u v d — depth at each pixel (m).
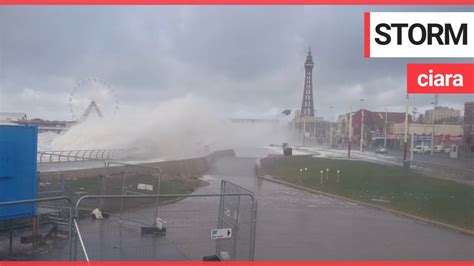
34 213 11.77
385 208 22.17
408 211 21.19
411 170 40.41
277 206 22.73
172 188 25.94
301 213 20.56
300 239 14.80
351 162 51.00
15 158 11.41
